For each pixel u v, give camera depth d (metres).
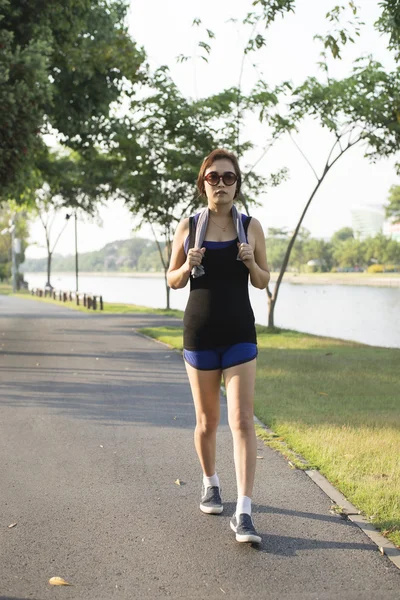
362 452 5.86
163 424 7.30
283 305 44.44
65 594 3.38
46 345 16.22
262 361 12.64
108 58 20.38
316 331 25.58
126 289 89.69
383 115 17.53
